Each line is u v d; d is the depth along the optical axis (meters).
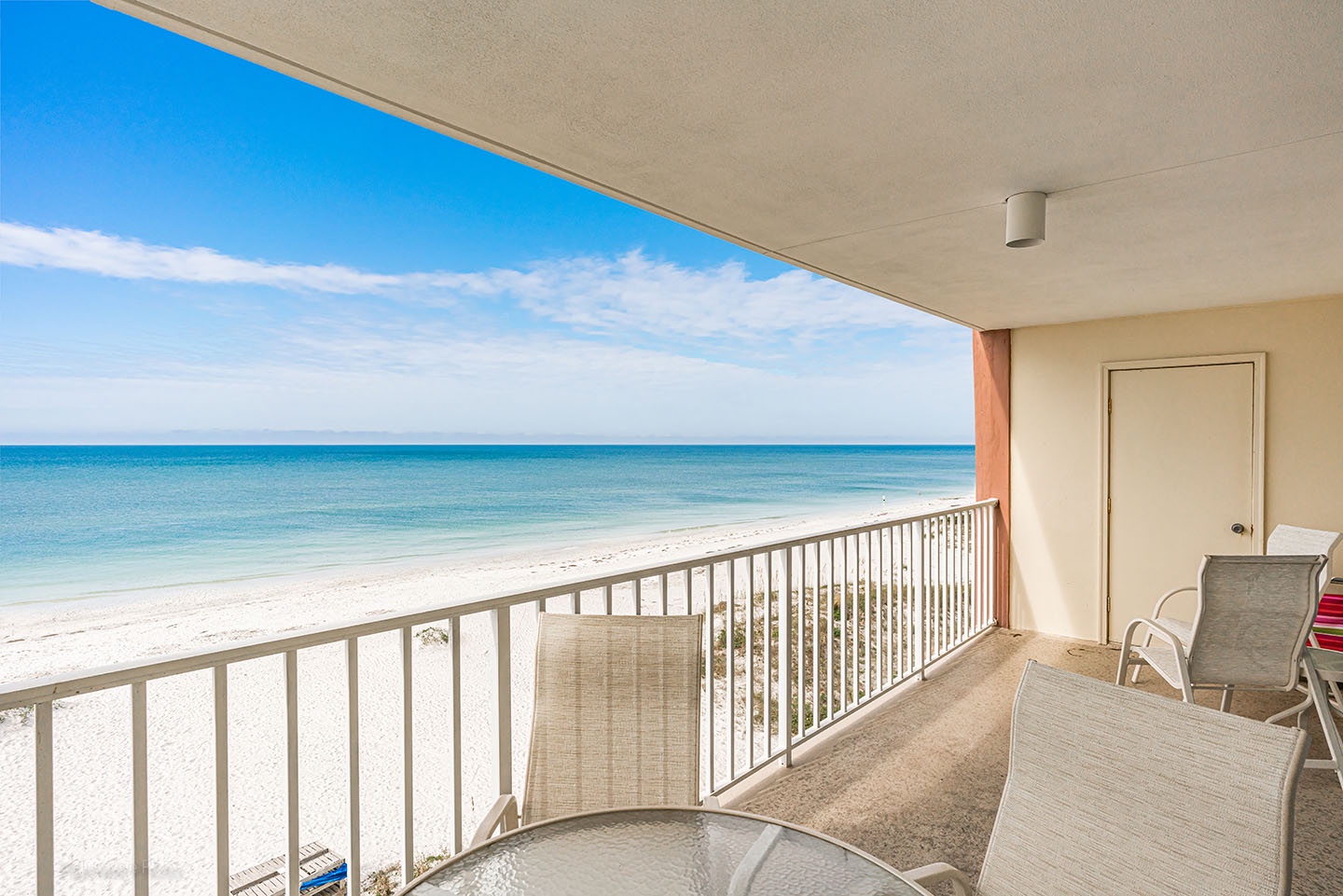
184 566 19.62
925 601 4.66
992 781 3.10
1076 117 2.14
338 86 2.00
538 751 1.96
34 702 1.20
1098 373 5.51
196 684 7.81
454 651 1.92
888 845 2.62
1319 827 2.71
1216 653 3.03
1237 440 4.94
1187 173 2.56
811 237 3.41
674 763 1.93
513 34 1.72
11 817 4.87
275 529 23.95
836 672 5.36
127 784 5.29
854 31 1.70
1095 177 2.61
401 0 1.57
